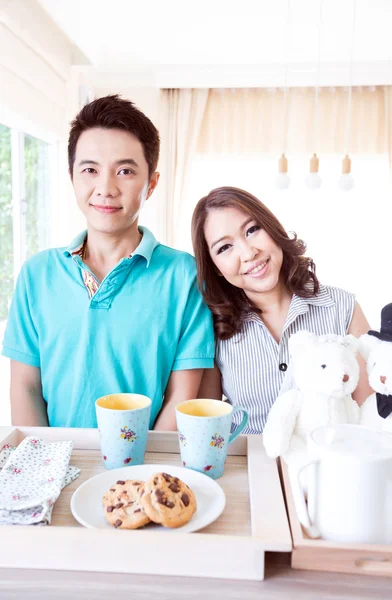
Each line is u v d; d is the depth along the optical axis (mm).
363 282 3643
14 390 1034
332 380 719
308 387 745
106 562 507
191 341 1005
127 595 474
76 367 988
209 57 3230
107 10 2430
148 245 1019
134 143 943
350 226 3609
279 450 690
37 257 1060
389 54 3186
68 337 994
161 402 1014
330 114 3545
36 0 2164
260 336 1039
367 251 3619
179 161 3604
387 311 744
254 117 3600
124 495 580
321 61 3320
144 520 546
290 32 2795
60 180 2959
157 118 3629
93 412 983
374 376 720
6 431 795
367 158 3555
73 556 509
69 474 702
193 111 3623
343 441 554
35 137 2742
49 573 507
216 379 1098
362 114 3525
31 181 2729
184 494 573
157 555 502
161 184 3654
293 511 567
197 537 503
